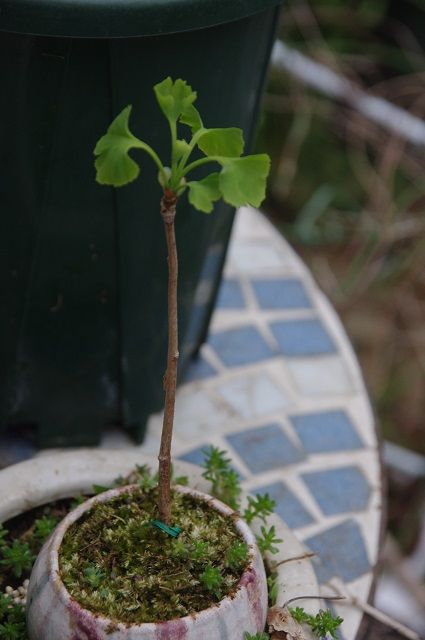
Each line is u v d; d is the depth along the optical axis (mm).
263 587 438
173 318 415
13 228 502
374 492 566
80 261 514
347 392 616
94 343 538
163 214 397
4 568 482
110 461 498
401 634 501
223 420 592
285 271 681
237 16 479
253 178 396
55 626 423
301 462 576
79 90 476
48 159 488
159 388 566
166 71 481
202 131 403
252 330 643
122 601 426
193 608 427
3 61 467
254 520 488
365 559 533
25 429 574
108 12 457
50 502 493
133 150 493
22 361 537
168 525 443
